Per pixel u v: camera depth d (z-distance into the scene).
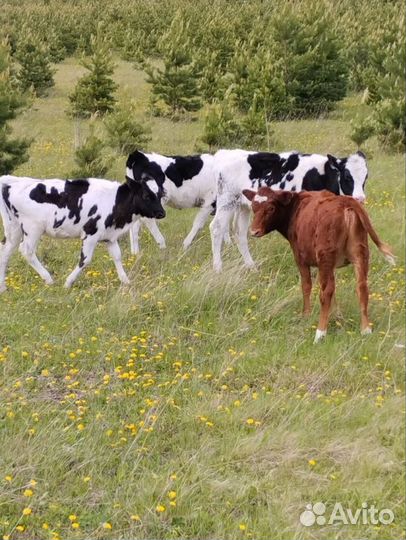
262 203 7.98
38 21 39.06
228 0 44.66
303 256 7.77
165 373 6.73
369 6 39.50
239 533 4.59
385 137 17.91
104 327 7.61
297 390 6.36
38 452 5.25
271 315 7.91
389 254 7.34
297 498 4.93
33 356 6.90
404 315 8.01
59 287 8.69
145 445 5.53
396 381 6.61
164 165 9.89
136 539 4.54
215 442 5.56
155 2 46.09
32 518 4.68
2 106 13.18
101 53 22.39
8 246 8.59
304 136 19.03
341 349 7.08
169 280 8.70
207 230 11.16
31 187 8.40
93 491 4.98
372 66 26.34
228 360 6.85
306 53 22.36
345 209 7.30
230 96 21.41
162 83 22.41
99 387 6.32
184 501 4.82
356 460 5.30
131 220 8.77
